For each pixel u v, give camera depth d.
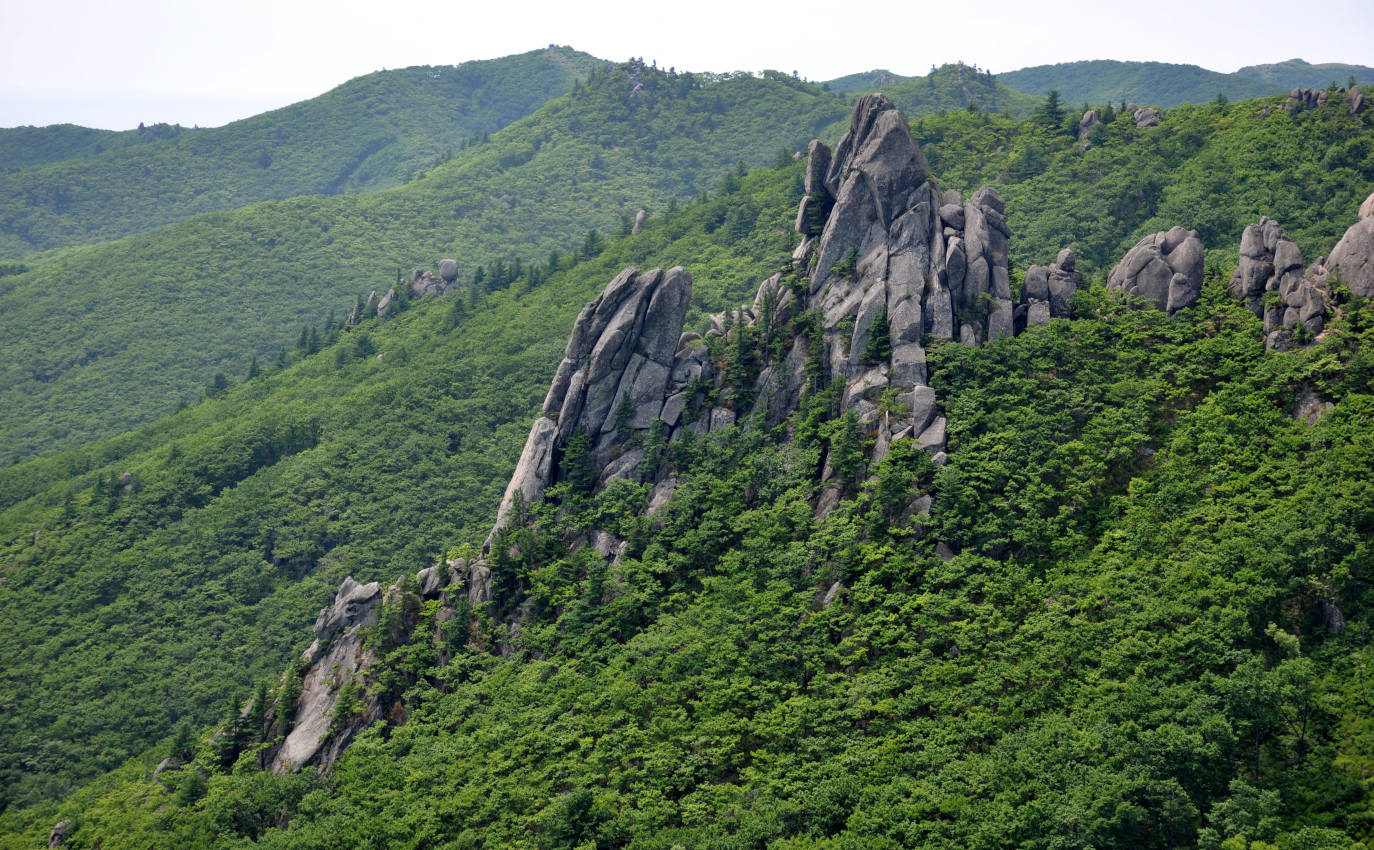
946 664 80.25
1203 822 67.88
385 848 80.69
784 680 84.00
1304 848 63.31
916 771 74.19
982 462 92.50
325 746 96.06
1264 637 77.12
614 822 75.81
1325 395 91.12
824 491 96.50
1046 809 67.81
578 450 106.94
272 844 83.94
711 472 102.50
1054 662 78.56
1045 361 101.00
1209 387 97.56
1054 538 88.31
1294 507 82.62
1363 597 76.81
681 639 89.31
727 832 73.06
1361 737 69.06
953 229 108.06
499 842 78.00
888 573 87.50
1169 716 71.56
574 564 100.06
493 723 89.06
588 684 89.19
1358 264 96.12
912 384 99.12
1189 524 85.88
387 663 99.12
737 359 108.00
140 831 93.06
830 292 108.44
